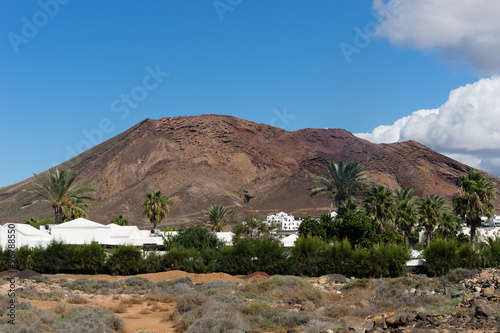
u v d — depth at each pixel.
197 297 23.19
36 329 16.47
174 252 45.09
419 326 14.67
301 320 18.83
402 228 69.50
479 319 15.05
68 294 28.23
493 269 29.09
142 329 19.33
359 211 64.69
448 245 41.97
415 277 38.91
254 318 19.30
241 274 44.84
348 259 42.41
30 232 52.88
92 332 16.98
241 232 56.38
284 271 44.47
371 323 17.02
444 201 83.19
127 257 44.38
